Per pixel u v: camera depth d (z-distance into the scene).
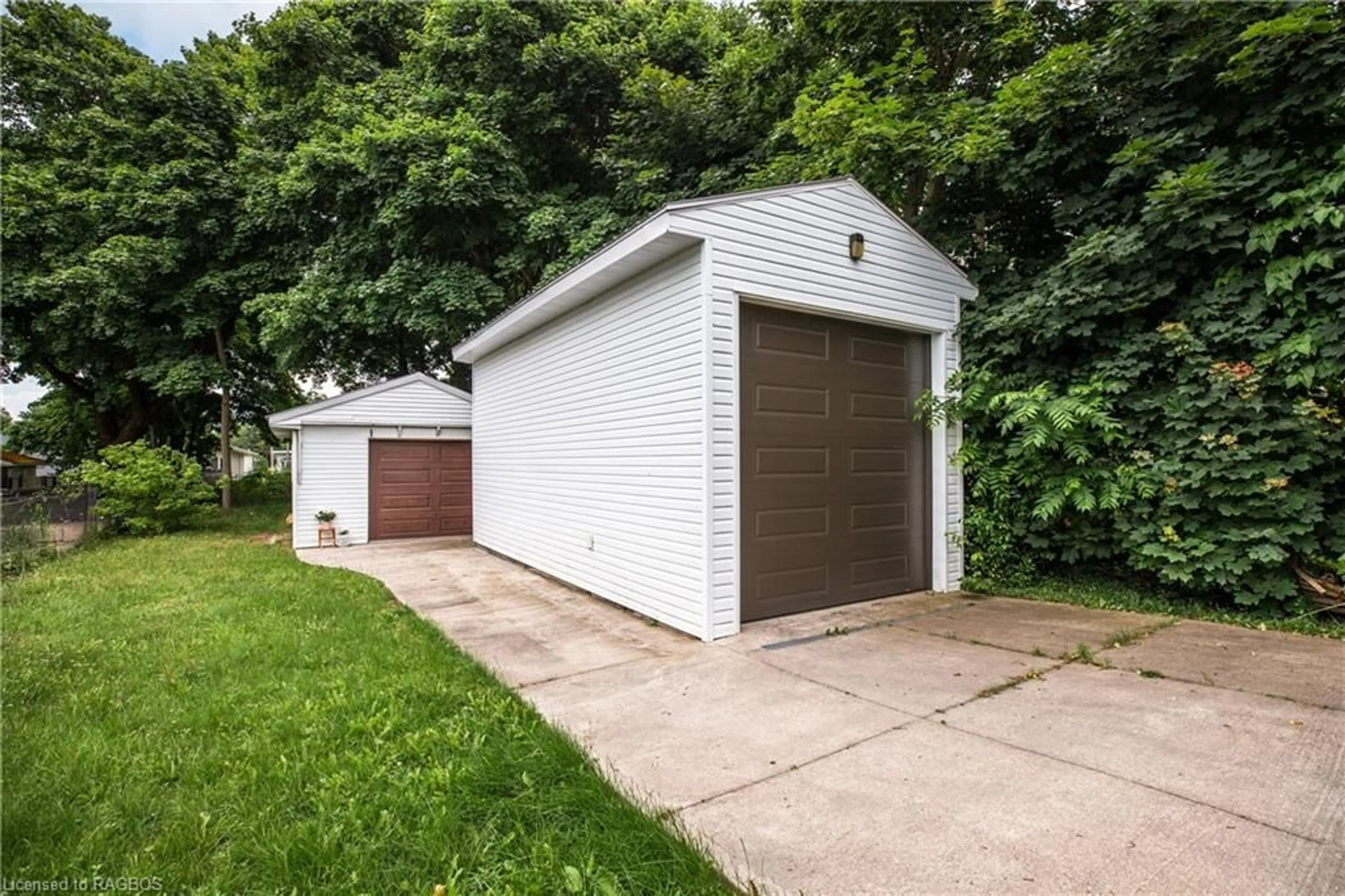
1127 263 5.09
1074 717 2.88
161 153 14.27
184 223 14.02
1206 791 2.21
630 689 3.51
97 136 13.81
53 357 14.69
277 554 9.34
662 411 4.96
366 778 2.47
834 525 5.24
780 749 2.68
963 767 2.45
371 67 14.37
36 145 14.49
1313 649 3.79
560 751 2.62
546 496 7.47
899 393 5.73
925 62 7.25
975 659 3.79
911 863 1.87
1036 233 6.64
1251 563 4.44
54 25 14.73
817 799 2.26
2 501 8.47
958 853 1.91
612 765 2.56
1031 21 7.20
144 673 3.76
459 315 12.03
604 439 5.95
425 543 11.12
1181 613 4.73
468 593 6.50
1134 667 3.54
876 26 7.71
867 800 2.24
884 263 5.43
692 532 4.57
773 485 4.89
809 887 1.78
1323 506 4.30
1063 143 5.85
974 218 6.95
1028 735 2.71
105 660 4.01
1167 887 1.72
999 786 2.29
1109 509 5.12
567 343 6.78
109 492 11.87
